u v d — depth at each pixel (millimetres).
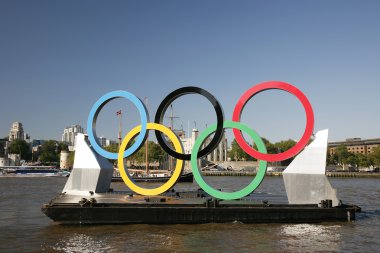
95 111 36219
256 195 41938
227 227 29766
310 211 31391
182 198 34625
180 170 33438
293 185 32750
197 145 33188
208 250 23844
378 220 34438
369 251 24094
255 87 32781
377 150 170750
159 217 30516
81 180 35406
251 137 32438
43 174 151250
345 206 32812
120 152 34844
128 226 29938
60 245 24953
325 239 26766
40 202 50375
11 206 45406
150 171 125062
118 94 35688
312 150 32750
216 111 33031
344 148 192625
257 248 24391
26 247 24531
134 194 36062
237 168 186375
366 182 111000
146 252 23375
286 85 32094
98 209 30328
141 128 34438
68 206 30375
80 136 36250
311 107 31562
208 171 172250
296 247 24734
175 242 25609
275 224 30844
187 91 33969
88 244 25156
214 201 31234
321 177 32219
